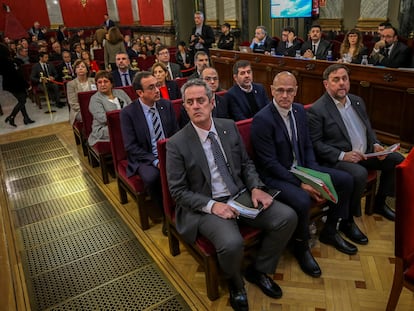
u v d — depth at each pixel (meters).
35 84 6.66
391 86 3.64
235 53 5.71
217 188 2.07
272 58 5.04
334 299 1.97
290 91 2.22
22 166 3.99
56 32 12.74
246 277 2.15
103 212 2.99
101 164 3.40
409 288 1.64
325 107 2.53
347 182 2.24
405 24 5.81
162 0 11.09
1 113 6.43
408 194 1.57
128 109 2.72
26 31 12.99
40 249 2.53
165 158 2.13
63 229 2.77
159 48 4.87
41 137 4.96
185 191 2.00
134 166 2.67
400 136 3.70
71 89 4.20
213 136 2.04
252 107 3.12
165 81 3.87
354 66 3.94
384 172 2.61
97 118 3.38
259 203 1.98
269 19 8.81
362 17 6.36
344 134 2.50
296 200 2.10
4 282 1.88
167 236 2.62
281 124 2.29
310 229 2.46
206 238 1.96
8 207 3.12
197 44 6.98
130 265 2.33
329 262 2.26
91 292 2.11
